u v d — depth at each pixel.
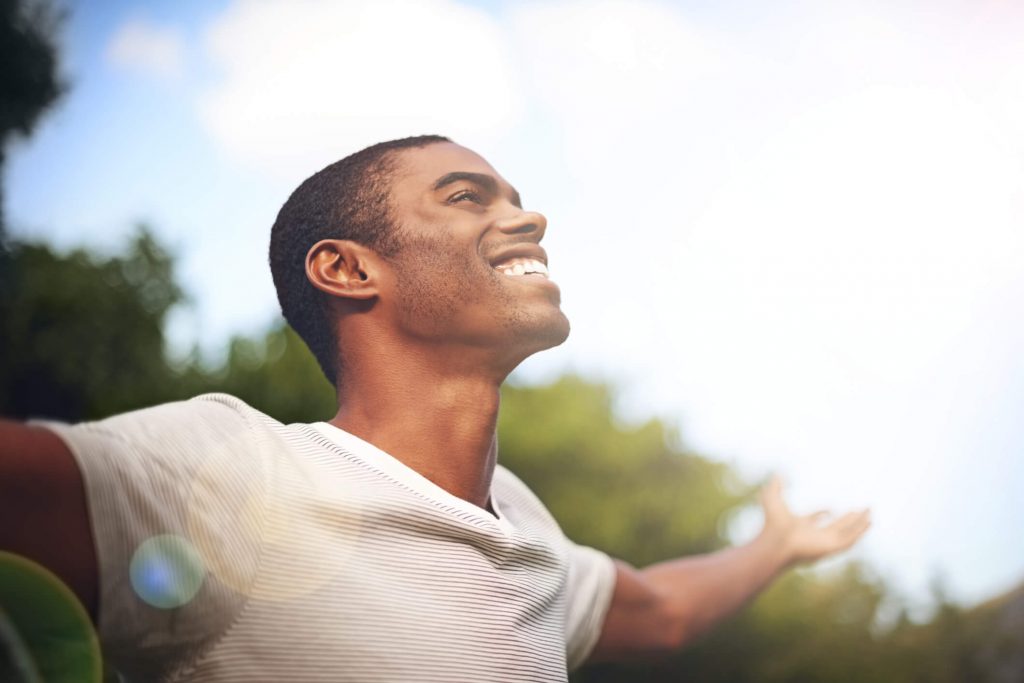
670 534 8.73
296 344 7.43
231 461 1.03
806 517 2.08
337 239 1.38
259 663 0.98
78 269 8.97
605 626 1.76
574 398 8.78
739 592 1.95
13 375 8.45
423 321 1.30
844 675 8.90
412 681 1.02
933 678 8.95
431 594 1.09
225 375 7.83
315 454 1.16
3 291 8.77
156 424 1.03
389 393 1.30
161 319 9.08
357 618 1.02
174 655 0.98
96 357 8.65
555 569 1.32
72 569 0.91
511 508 1.47
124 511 0.93
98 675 0.98
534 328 1.31
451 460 1.28
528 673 1.12
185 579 0.95
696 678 8.16
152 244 9.48
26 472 0.89
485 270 1.32
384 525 1.10
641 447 8.83
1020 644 9.25
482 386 1.32
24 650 0.96
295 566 1.02
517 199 1.47
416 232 1.33
